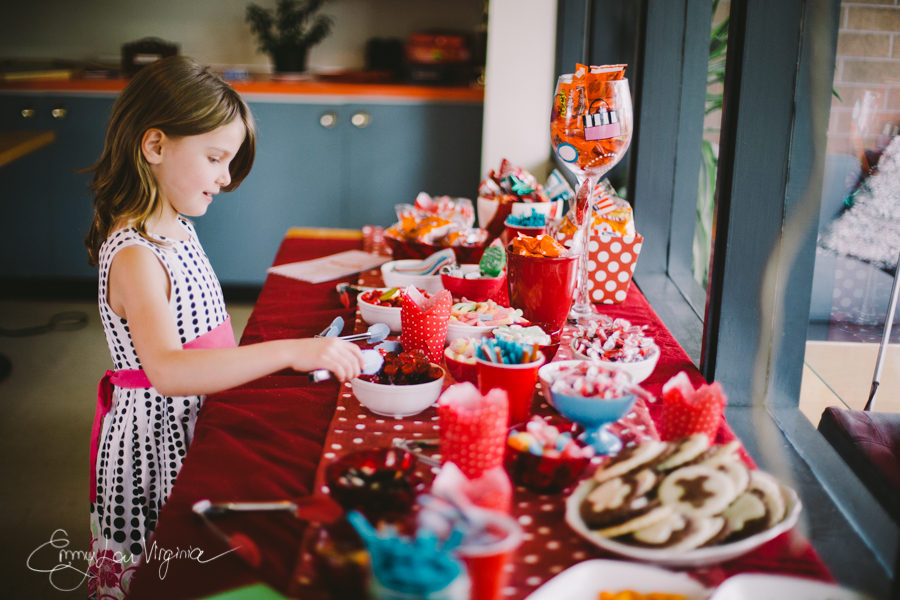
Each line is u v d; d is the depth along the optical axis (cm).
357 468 76
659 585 64
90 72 350
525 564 68
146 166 110
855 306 120
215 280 123
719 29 193
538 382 110
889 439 111
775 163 113
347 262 177
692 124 202
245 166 123
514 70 275
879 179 113
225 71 357
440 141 343
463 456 78
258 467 88
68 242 348
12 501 196
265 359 95
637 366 103
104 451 116
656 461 74
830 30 112
